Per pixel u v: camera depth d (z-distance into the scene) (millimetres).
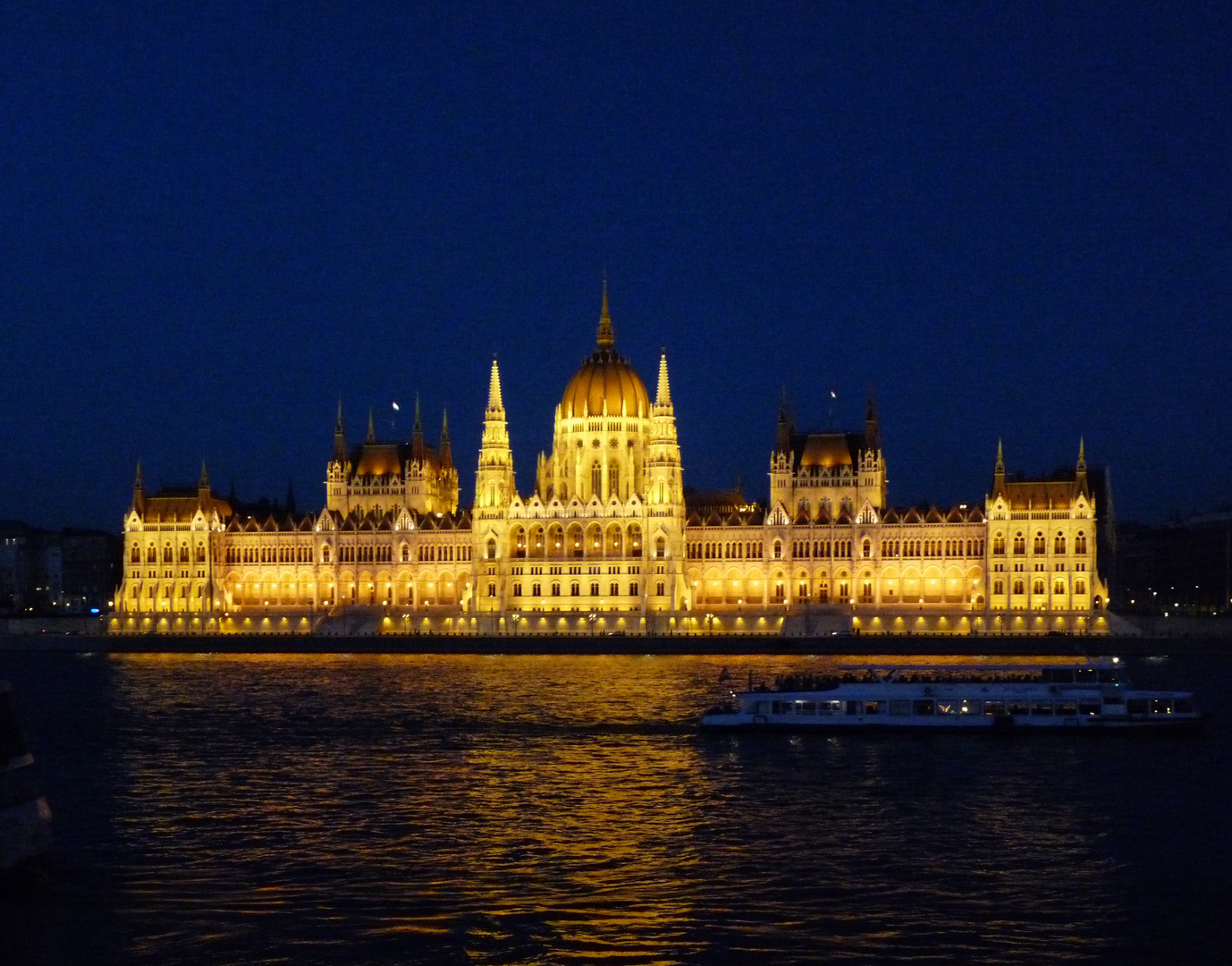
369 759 136625
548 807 112625
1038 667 155250
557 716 169625
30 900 87312
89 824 107125
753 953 78062
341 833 103938
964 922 82750
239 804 114438
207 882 90875
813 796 115875
